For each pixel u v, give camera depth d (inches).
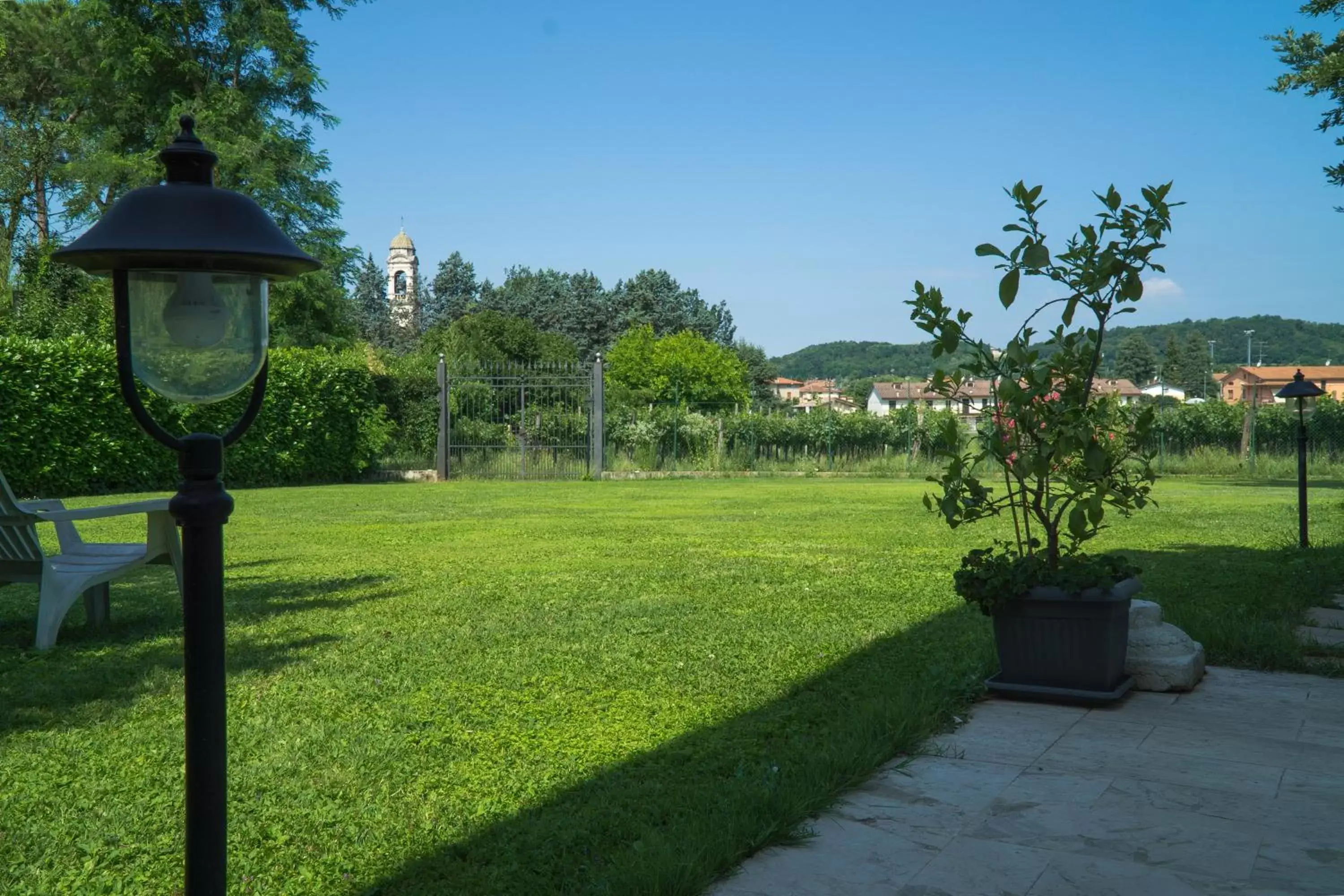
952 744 150.3
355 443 842.8
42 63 1243.8
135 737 151.0
